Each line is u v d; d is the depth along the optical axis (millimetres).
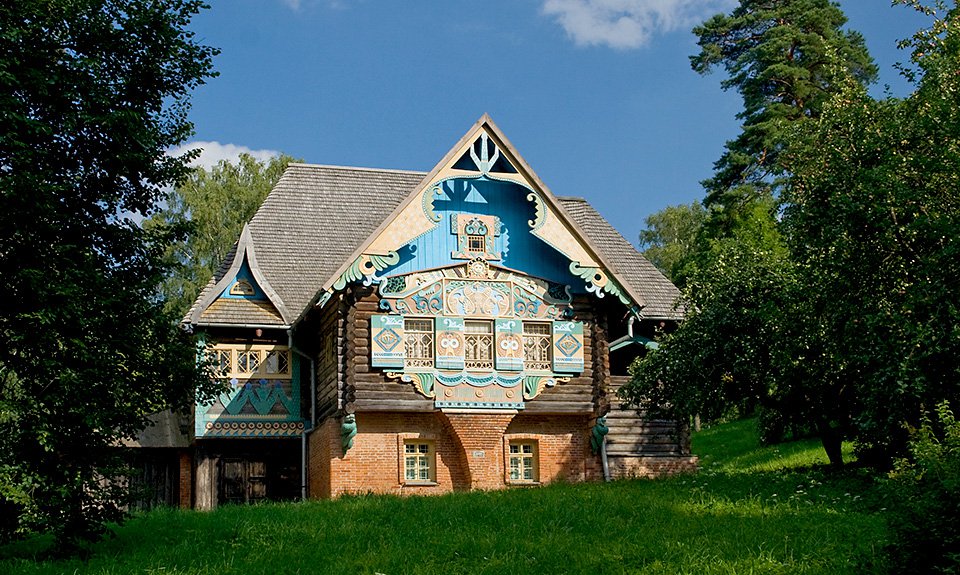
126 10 20906
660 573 16578
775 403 27750
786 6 53969
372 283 28984
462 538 19266
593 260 30047
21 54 19406
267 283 31406
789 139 26609
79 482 18219
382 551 18609
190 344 20812
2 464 17750
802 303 25281
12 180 18234
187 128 21375
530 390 30016
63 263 19156
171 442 31891
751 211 50281
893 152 23266
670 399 28125
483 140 29562
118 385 19141
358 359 28812
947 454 14430
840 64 26578
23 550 19656
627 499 22500
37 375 18812
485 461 29406
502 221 30609
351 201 36062
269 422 31000
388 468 29016
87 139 20188
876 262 23203
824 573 15883
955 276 21562
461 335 29656
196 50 21375
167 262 21266
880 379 21594
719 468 36094
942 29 23938
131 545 19531
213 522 21375
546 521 20547
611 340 32875
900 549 14164
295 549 18859
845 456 32469
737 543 17953
